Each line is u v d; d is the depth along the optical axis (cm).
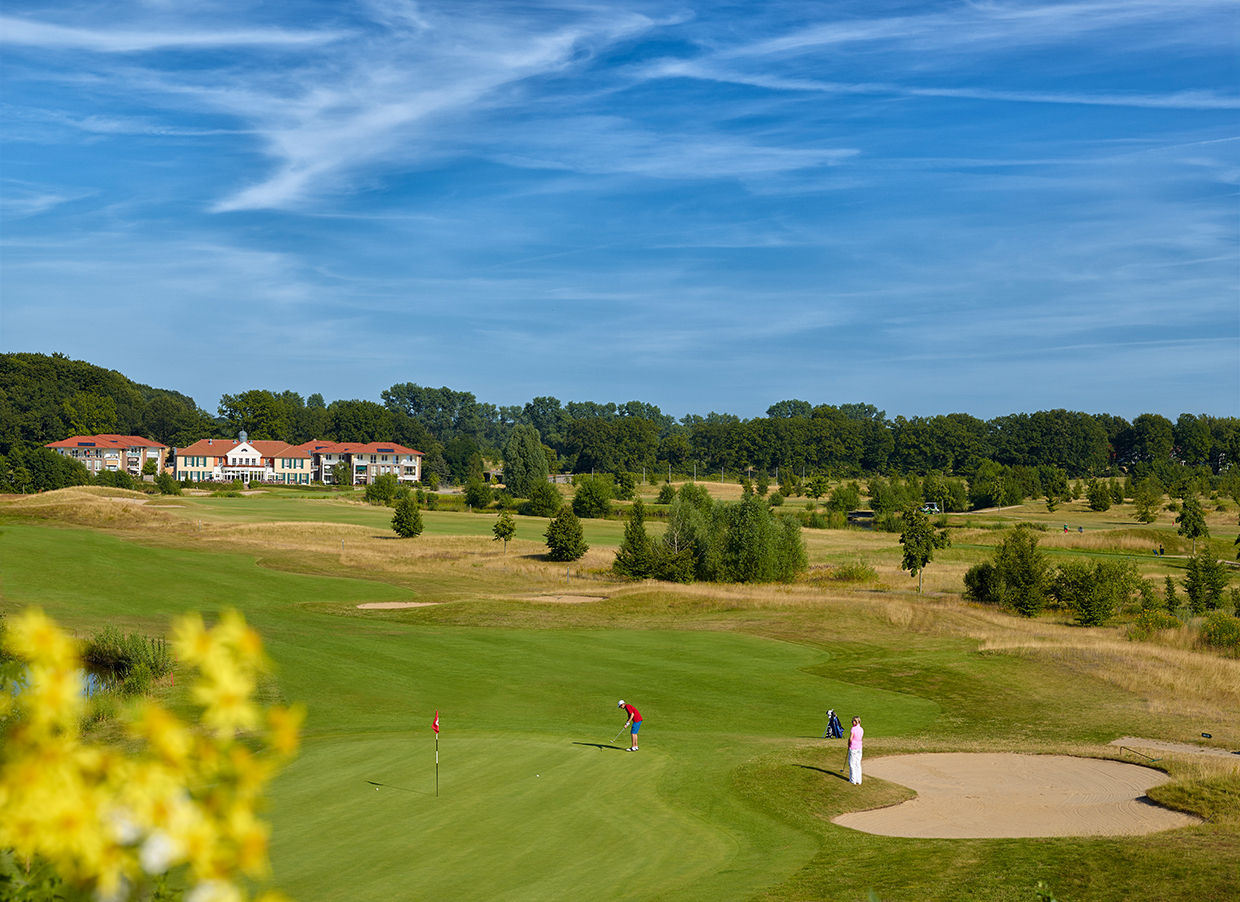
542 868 1675
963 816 2055
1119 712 3300
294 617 5056
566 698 3416
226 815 324
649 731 2912
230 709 324
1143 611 5469
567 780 2248
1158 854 1672
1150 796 2166
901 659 4094
